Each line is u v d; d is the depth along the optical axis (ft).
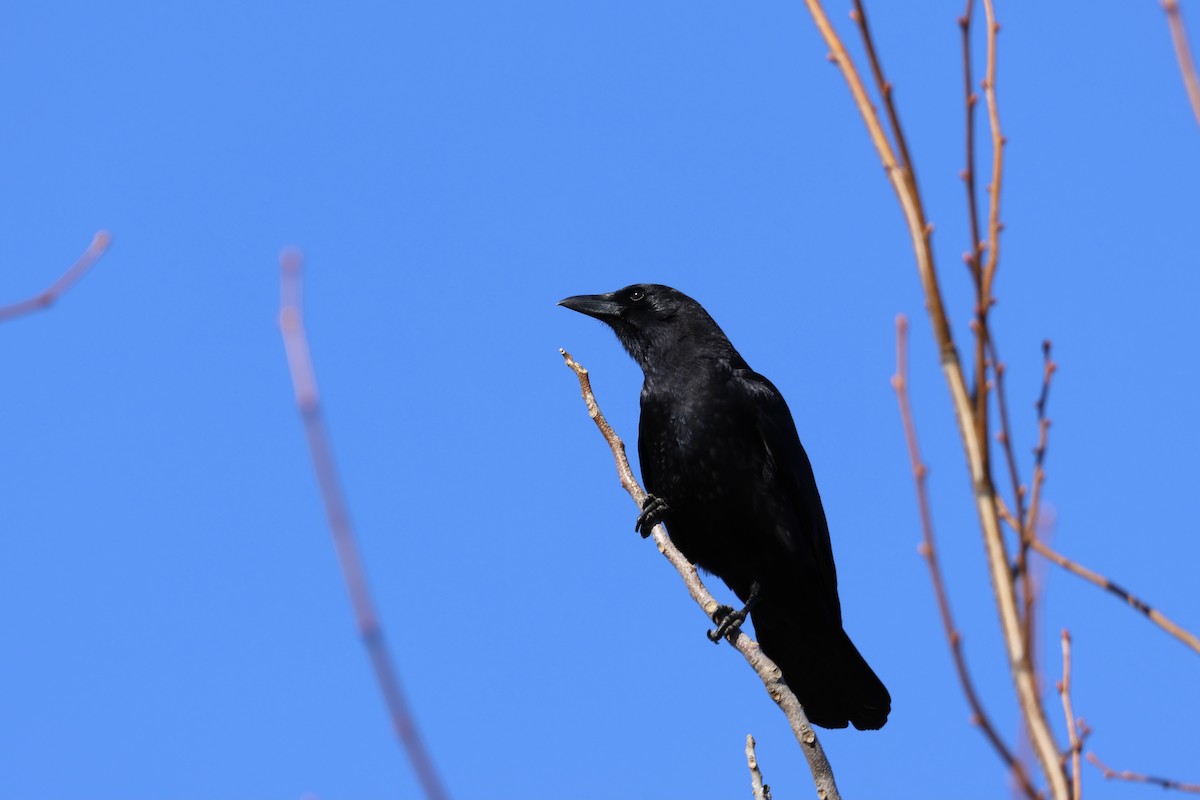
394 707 9.41
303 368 9.76
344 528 9.57
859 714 43.19
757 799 23.45
